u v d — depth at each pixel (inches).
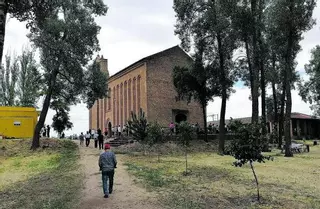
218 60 1267.2
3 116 1352.1
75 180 650.2
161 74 1887.3
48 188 590.2
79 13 1120.8
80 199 486.3
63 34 1099.9
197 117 1978.3
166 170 779.4
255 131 502.0
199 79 1343.5
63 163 917.8
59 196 513.7
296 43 1256.8
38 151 1139.3
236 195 525.0
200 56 1270.9
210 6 1162.0
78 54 1107.9
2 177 786.8
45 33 974.4
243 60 1294.3
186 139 828.6
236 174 729.6
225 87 1243.2
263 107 1392.7
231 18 1129.4
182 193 524.7
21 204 479.5
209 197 503.5
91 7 1145.4
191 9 1184.8
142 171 751.1
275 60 1444.4
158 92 1854.1
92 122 2630.4
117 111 2190.0
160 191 538.0
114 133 1993.1
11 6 430.6
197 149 1279.5
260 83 1443.2
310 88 1747.0
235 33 1154.0
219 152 1179.9
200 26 1184.8
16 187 639.8
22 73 1894.7
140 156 1094.4
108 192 520.4
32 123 1389.0
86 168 806.5
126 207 439.5
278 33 1170.6
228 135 1444.4
